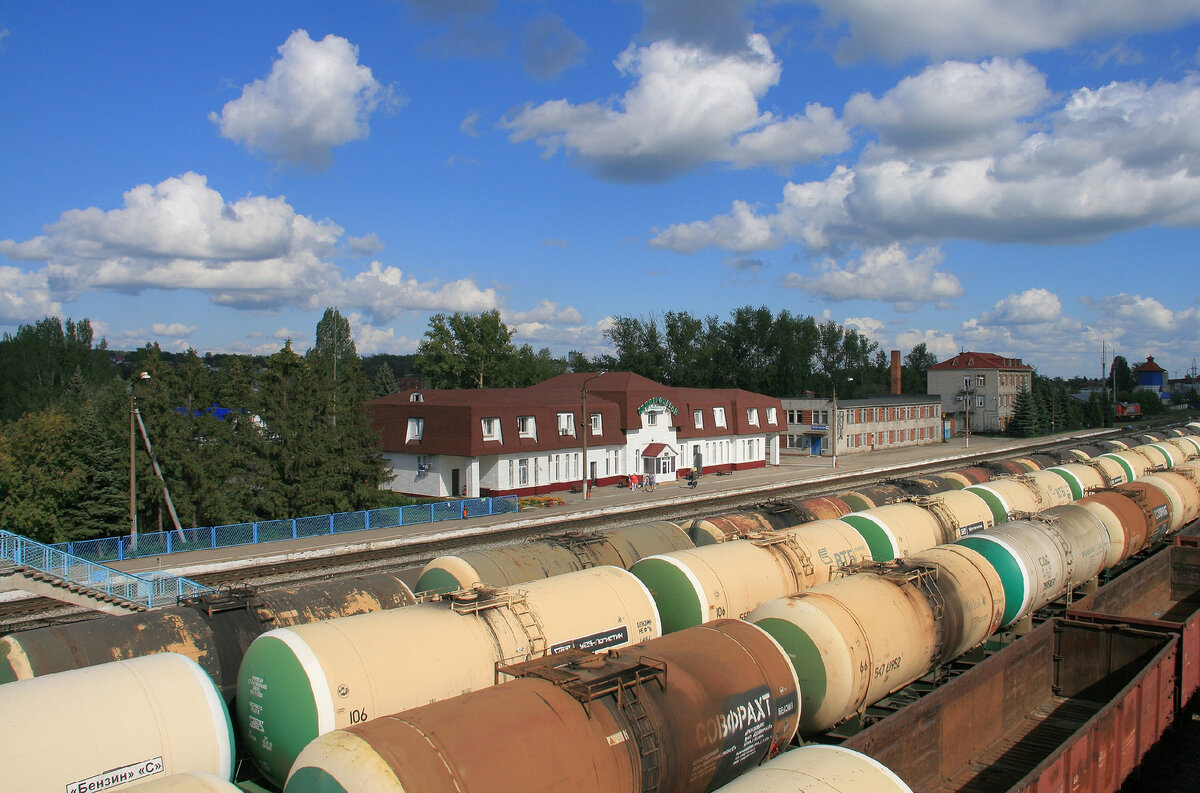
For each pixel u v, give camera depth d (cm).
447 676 1311
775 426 6988
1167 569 2694
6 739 1001
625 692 1098
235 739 1317
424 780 866
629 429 5703
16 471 3341
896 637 1558
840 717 1466
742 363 11688
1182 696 1717
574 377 6575
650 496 5112
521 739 955
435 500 4994
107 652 1367
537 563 2059
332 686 1203
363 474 4072
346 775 871
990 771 1511
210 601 1529
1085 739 1259
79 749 1041
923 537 2425
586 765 984
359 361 4269
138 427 3488
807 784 843
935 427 9494
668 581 1802
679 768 1093
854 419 8256
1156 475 3491
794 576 1998
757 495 5347
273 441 3847
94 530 3484
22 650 1323
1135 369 19775
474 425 4778
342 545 3466
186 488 3550
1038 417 10931
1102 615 1878
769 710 1256
